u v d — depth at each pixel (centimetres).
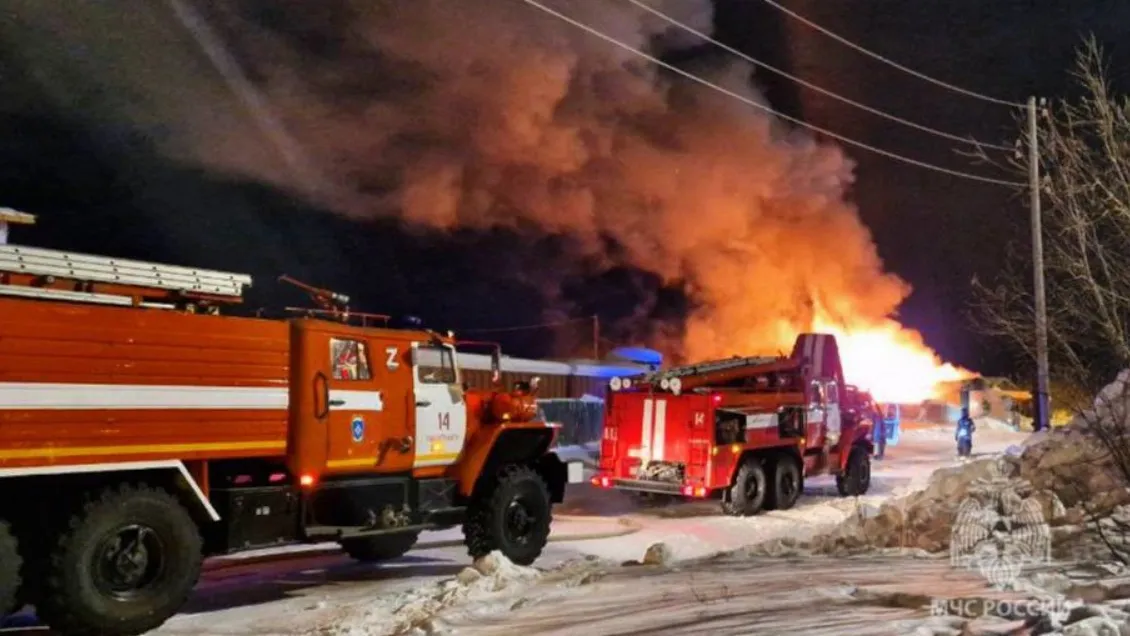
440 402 1007
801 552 906
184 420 793
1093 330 1005
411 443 972
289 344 881
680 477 1508
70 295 741
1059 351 1012
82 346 738
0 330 696
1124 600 536
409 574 1043
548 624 638
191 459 796
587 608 671
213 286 844
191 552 774
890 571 719
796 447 1631
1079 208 1023
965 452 2481
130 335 765
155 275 804
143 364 771
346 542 1095
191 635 764
